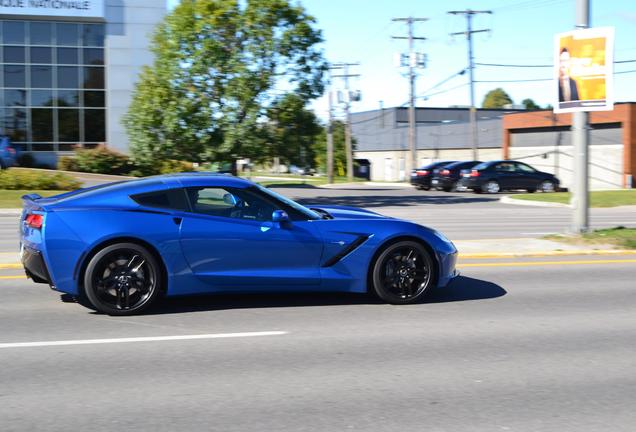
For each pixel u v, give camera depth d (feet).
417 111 295.07
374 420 14.21
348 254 24.41
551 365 18.19
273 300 25.75
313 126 91.56
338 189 137.90
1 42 125.18
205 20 85.71
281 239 23.71
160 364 17.99
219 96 87.66
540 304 25.77
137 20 131.13
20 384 16.33
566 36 41.29
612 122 142.41
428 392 15.97
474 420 14.25
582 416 14.55
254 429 13.69
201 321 22.56
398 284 25.07
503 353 19.29
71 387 16.15
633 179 138.00
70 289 22.57
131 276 22.74
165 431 13.56
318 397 15.56
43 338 20.43
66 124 129.80
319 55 90.02
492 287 28.86
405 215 72.84
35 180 92.94
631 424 14.14
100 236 22.26
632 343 20.48
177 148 88.48
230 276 23.39
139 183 23.66
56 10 125.39
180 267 23.00
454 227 57.11
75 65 129.39
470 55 165.99
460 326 22.33
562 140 157.28
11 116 127.03
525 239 42.32
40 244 22.27
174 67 86.02
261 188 24.56
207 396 15.58
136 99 90.53
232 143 85.46
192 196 23.58
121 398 15.42
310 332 21.35
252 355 18.85
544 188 121.29
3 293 26.66
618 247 39.47
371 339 20.62
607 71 39.75
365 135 281.33
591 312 24.58
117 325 21.95
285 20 88.69
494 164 119.14
